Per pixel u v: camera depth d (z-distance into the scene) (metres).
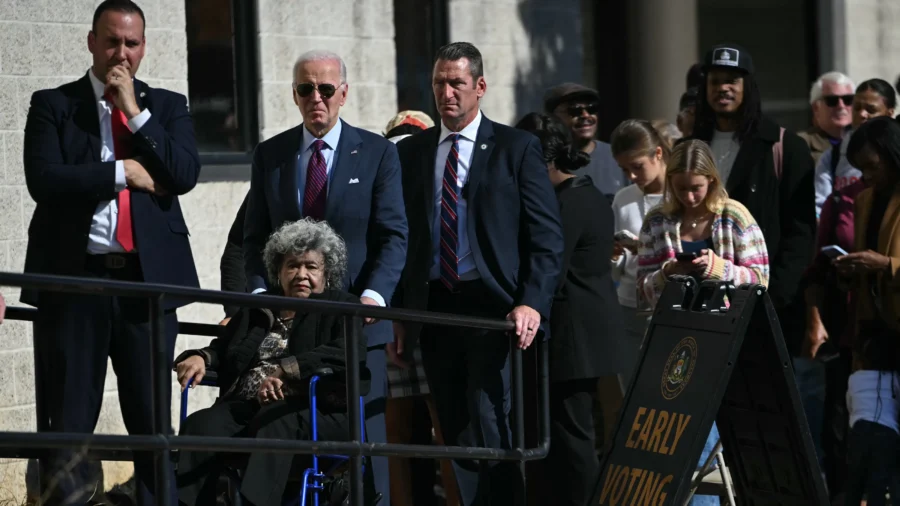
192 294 14.61
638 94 34.50
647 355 18.20
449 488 22.03
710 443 20.95
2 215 22.55
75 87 17.30
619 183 26.66
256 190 18.91
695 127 22.94
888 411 19.61
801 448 17.00
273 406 17.22
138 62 17.14
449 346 19.11
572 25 33.03
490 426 18.61
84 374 16.86
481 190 18.80
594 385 20.47
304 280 17.77
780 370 16.81
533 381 18.98
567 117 26.22
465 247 18.88
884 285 19.73
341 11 27.91
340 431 17.34
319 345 17.69
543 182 18.86
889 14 42.53
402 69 29.53
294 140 18.77
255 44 26.64
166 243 17.31
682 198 20.20
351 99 28.16
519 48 31.80
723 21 43.56
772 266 22.03
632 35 34.47
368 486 17.83
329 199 18.30
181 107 17.77
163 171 17.05
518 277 18.80
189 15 25.72
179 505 16.72
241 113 26.61
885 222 20.14
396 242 18.33
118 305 17.03
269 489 16.56
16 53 22.70
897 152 20.06
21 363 22.67
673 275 18.95
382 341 18.14
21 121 22.77
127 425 17.27
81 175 16.61
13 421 22.56
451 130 19.11
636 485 17.31
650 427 17.52
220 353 18.19
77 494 17.16
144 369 17.09
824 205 24.31
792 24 42.34
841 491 23.73
